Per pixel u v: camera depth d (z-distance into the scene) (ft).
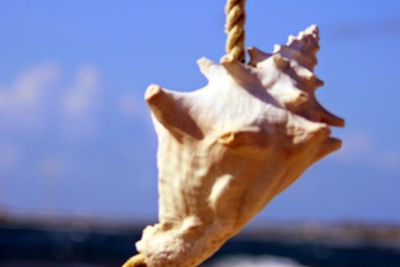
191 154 2.72
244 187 2.71
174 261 2.74
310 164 2.79
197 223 2.73
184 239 2.73
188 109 2.72
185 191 2.73
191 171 2.72
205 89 2.77
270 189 2.73
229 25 2.83
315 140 2.71
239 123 2.68
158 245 2.75
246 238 89.71
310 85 2.81
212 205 2.72
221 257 40.98
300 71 2.81
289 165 2.73
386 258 57.31
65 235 69.97
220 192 2.70
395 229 86.33
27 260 37.50
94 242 55.52
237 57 2.82
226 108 2.72
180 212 2.74
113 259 40.37
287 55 2.83
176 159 2.74
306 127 2.71
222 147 2.69
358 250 67.87
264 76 2.76
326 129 2.70
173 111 2.71
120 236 72.38
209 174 2.71
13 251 42.50
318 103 2.82
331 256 56.39
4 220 86.48
